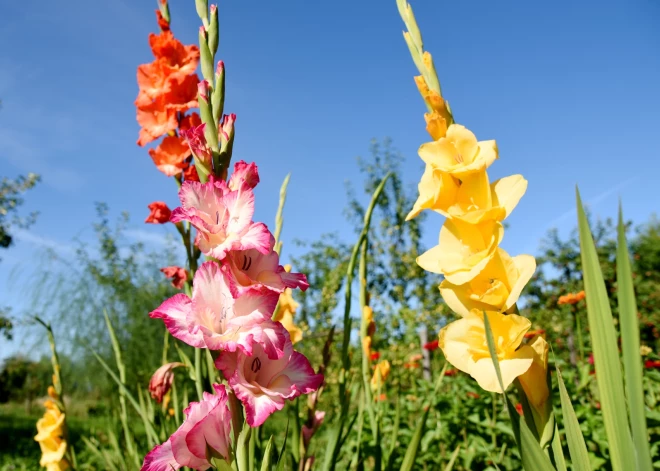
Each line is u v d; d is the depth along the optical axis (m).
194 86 2.25
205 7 1.25
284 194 2.07
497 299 1.09
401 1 1.32
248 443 1.07
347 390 2.15
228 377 1.04
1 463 7.92
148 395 2.54
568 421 0.96
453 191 1.19
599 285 0.83
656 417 2.56
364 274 2.32
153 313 1.06
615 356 0.81
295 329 2.41
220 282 1.07
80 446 6.93
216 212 1.10
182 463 1.06
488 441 3.53
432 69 1.27
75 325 9.62
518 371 1.03
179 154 2.18
